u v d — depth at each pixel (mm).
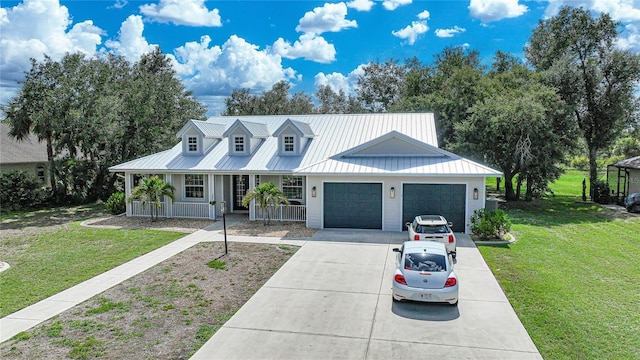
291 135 23219
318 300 10992
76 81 28812
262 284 12281
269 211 21984
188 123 24531
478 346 8445
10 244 18016
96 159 32406
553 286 12094
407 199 19406
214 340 8766
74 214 26250
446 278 10164
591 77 32719
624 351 8281
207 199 23922
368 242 17359
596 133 33781
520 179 29828
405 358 7984
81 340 8797
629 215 26047
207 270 13656
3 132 35719
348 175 19406
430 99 39406
